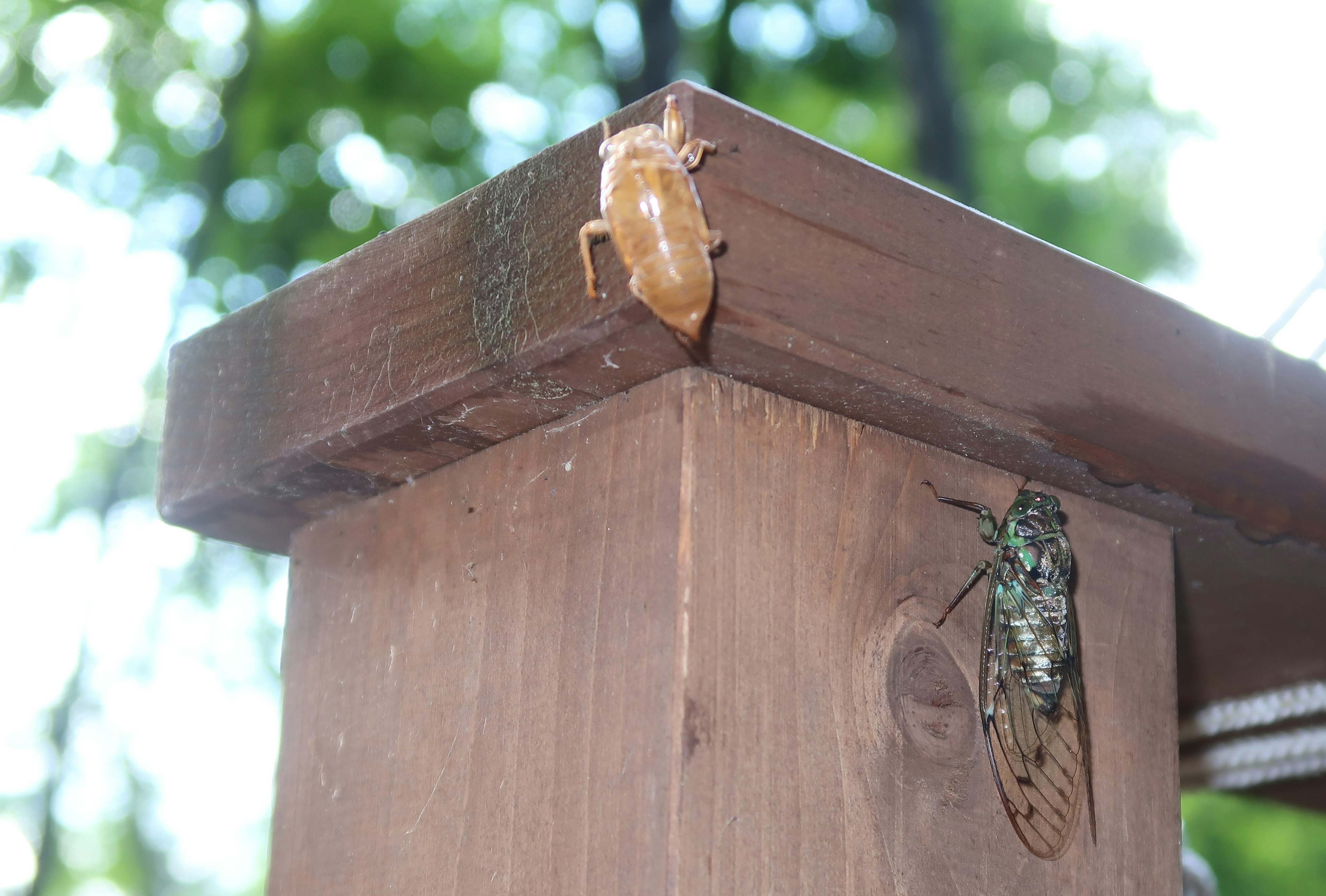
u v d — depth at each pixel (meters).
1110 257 2.94
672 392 0.48
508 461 0.51
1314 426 0.54
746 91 2.54
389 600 0.52
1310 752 0.66
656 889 0.46
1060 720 0.50
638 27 1.64
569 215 0.48
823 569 0.49
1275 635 0.60
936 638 0.50
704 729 0.46
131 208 2.41
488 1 2.68
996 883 0.49
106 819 3.45
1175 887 0.51
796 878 0.47
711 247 0.46
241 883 4.80
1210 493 0.53
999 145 2.98
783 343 0.47
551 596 0.49
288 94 2.53
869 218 0.48
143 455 2.38
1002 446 0.51
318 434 0.51
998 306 0.50
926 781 0.49
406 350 0.50
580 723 0.48
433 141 2.57
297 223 2.48
